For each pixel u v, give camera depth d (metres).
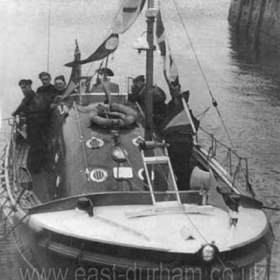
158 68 25.23
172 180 8.01
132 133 8.98
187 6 50.03
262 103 20.84
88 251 7.07
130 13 8.98
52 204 7.77
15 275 8.62
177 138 9.29
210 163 10.23
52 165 9.81
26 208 8.38
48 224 7.42
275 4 35.41
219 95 22.00
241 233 7.26
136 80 10.95
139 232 7.10
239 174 13.62
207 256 6.73
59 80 11.32
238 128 17.62
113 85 11.30
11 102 18.69
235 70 27.08
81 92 11.02
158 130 10.06
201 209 7.59
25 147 11.27
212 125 17.98
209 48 32.97
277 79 25.19
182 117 9.34
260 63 29.11
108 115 9.23
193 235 7.03
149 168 8.22
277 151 15.48
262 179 13.54
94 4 45.44
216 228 7.24
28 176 9.91
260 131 17.38
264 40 36.06
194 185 8.03
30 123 10.58
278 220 11.36
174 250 6.77
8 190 9.21
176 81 9.91
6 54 27.36
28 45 29.55
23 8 42.69
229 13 43.03
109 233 7.12
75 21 37.44
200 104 20.67
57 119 10.15
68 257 7.17
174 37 35.88
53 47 29.19
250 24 38.16
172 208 7.57
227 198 7.85
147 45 8.31
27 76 23.08
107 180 8.17
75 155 8.70
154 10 8.26
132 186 8.09
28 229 7.82
